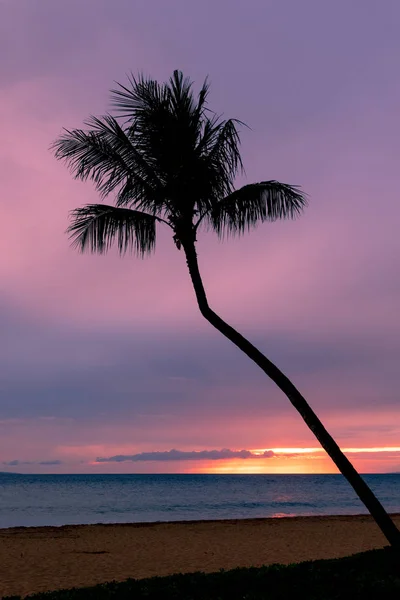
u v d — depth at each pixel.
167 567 16.38
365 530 26.47
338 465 9.70
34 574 15.23
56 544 21.44
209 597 9.21
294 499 67.94
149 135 10.59
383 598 8.70
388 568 10.17
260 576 10.42
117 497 71.94
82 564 16.91
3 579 14.49
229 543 21.78
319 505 56.66
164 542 22.09
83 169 11.09
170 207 11.01
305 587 9.48
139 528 27.58
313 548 20.31
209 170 10.55
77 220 10.93
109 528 27.55
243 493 84.50
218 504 58.28
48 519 41.59
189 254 10.76
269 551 19.58
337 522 30.61
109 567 16.38
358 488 9.64
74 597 9.48
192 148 10.77
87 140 10.84
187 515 45.41
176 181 10.53
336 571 10.44
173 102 10.86
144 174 10.89
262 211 10.88
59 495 76.75
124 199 10.91
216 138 10.84
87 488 103.75
